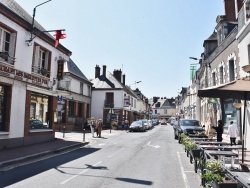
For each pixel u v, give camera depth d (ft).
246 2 45.88
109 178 25.25
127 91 155.94
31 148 45.52
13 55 45.98
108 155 41.09
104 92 142.51
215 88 21.25
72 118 112.47
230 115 60.23
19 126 48.24
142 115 238.89
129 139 72.13
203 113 96.48
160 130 130.72
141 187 22.15
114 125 129.39
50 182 23.45
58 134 82.48
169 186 22.57
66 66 110.73
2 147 43.47
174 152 45.01
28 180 24.12
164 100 366.84
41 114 57.98
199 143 34.01
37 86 54.34
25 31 49.70
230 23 64.54
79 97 120.67
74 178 25.12
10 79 45.27
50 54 60.03
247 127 46.47
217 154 24.53
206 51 82.69
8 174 26.68
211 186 17.33
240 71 49.44
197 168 27.58
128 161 35.35
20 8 56.75
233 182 14.88
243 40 47.91
